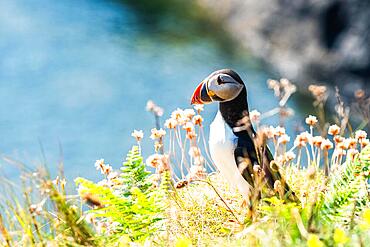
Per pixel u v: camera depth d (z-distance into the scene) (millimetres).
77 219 5785
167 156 6637
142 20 28781
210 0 29094
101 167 6633
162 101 22438
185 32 27484
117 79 24016
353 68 22016
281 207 5648
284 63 24109
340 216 5926
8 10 29844
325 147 6434
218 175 7234
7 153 19188
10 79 24375
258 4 26422
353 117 16828
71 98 22891
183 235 6219
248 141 6289
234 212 6539
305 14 24094
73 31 27969
